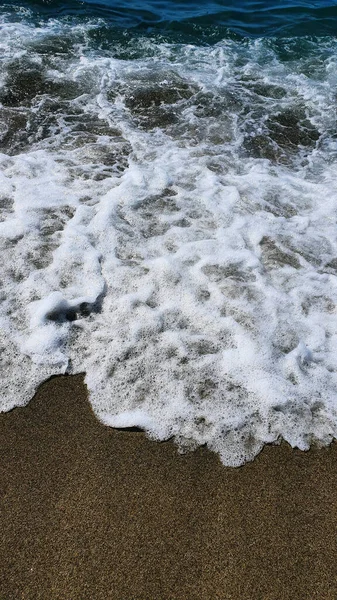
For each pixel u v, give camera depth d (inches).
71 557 100.5
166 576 98.7
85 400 129.1
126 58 314.5
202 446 120.8
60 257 163.3
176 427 123.8
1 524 104.7
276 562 101.7
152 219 182.7
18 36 322.7
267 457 119.6
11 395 129.0
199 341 142.1
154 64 309.3
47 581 97.1
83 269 160.1
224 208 190.9
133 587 97.0
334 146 246.2
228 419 125.4
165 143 235.1
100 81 283.0
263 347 141.3
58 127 240.8
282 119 264.7
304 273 167.8
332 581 99.7
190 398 129.3
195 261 167.0
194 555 101.8
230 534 105.3
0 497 109.3
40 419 124.7
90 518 106.6
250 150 236.4
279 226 185.9
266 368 135.9
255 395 130.0
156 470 116.0
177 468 116.6
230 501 111.0
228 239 176.9
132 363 136.3
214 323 147.0
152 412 126.6
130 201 189.0
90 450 119.1
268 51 342.3
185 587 97.4
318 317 152.4
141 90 277.7
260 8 411.5
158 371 134.7
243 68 315.0
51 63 295.6
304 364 138.5
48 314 145.6
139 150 226.8
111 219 179.9
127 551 101.9
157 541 103.6
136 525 105.9
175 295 154.6
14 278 155.9
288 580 99.3
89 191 194.4
